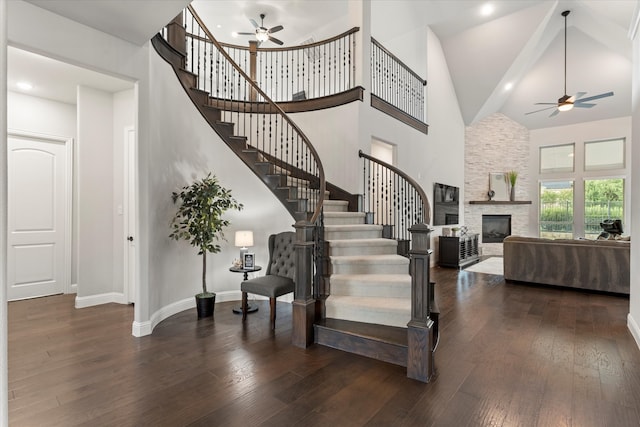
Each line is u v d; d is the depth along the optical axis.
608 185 8.54
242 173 4.41
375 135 5.36
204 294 3.76
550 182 9.31
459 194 8.87
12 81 3.93
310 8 6.43
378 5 6.30
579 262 4.95
